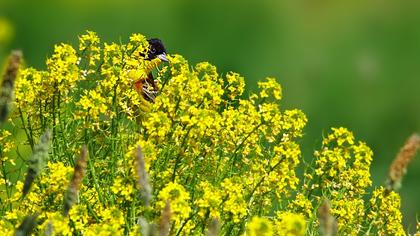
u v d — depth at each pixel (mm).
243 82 10289
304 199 10008
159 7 39188
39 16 37250
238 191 8797
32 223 7691
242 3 38969
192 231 9180
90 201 9555
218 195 8781
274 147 9641
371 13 42656
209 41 37094
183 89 9641
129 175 8953
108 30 38844
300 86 32781
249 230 8273
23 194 7855
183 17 38281
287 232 8102
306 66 34094
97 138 10148
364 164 10102
